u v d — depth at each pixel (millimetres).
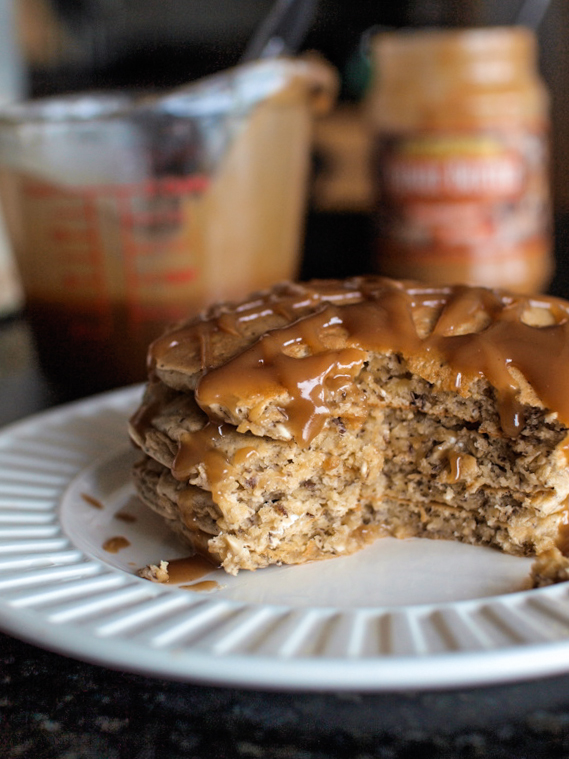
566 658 209
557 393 277
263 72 395
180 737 213
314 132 621
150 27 602
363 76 579
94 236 396
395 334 289
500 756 202
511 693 224
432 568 283
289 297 307
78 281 403
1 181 402
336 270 544
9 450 335
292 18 421
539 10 501
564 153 628
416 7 587
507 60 455
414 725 214
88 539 291
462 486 294
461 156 452
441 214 460
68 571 267
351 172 628
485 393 286
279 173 416
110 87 593
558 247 574
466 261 463
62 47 565
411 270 473
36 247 405
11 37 522
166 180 389
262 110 397
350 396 287
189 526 284
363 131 620
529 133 459
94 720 219
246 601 265
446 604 247
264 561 284
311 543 289
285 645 224
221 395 276
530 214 467
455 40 448
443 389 286
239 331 294
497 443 291
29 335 515
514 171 457
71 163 387
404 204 466
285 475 282
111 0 587
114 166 386
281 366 279
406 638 225
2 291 534
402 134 459
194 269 402
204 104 384
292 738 211
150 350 302
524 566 283
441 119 451
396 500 301
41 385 441
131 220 393
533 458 284
